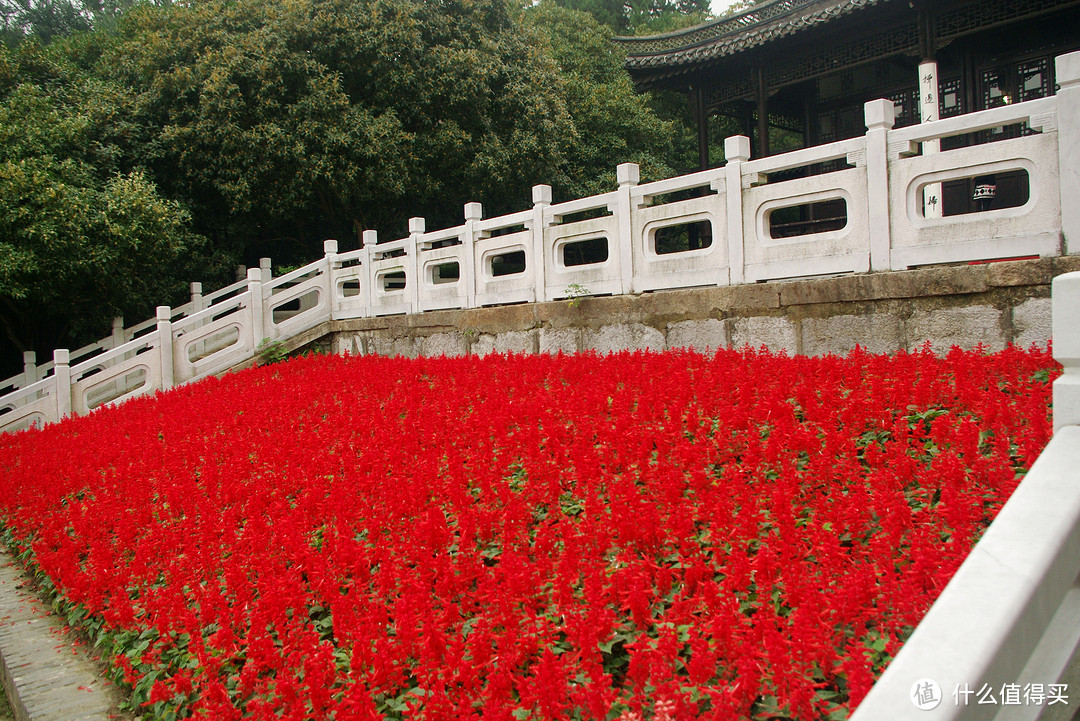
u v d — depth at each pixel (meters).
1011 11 13.49
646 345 8.70
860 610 2.85
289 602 4.01
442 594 3.74
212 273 18.61
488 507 4.80
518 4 25.69
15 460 9.10
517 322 10.32
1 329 17.31
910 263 6.67
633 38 20.64
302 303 17.95
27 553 6.81
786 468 4.29
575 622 3.02
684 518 3.69
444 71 16.86
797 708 2.51
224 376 12.50
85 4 33.00
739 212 7.91
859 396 5.09
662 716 2.33
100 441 8.87
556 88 19.58
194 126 16.39
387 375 9.45
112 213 14.64
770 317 7.53
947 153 6.43
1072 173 5.75
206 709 3.46
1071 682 2.07
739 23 18.61
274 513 5.43
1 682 5.20
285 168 16.61
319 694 3.13
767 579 3.21
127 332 16.86
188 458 7.50
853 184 7.06
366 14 16.56
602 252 27.02
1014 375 4.99
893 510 3.39
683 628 3.07
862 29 15.74
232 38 16.75
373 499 5.35
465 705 2.75
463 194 18.94
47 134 15.44
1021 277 5.89
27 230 13.49
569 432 5.77
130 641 4.57
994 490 3.63
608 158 22.17
